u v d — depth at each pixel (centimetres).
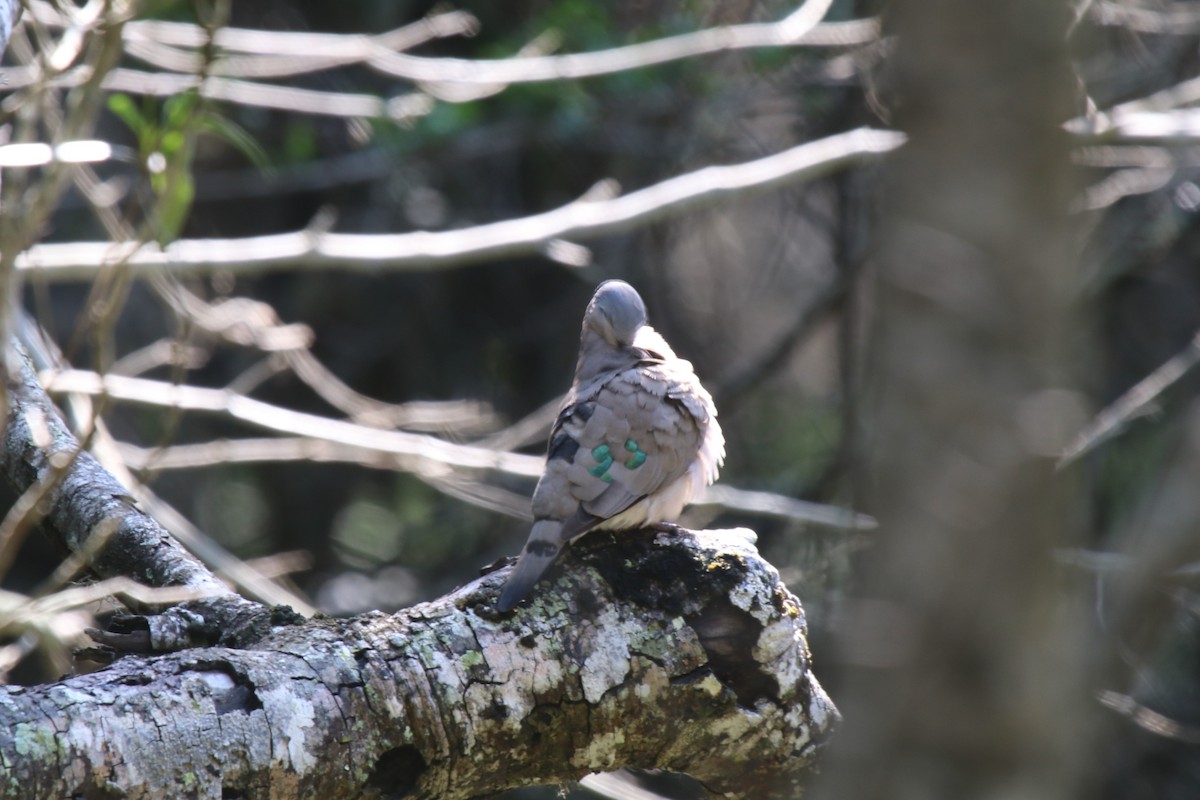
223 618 691
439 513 2139
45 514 846
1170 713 1709
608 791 1168
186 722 586
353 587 2156
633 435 803
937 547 360
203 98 924
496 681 650
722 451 891
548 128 1933
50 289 2011
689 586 688
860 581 399
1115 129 1373
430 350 2233
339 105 1714
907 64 359
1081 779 379
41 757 557
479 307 2230
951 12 346
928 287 354
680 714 682
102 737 570
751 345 2414
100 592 726
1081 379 890
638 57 1602
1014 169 346
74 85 1020
